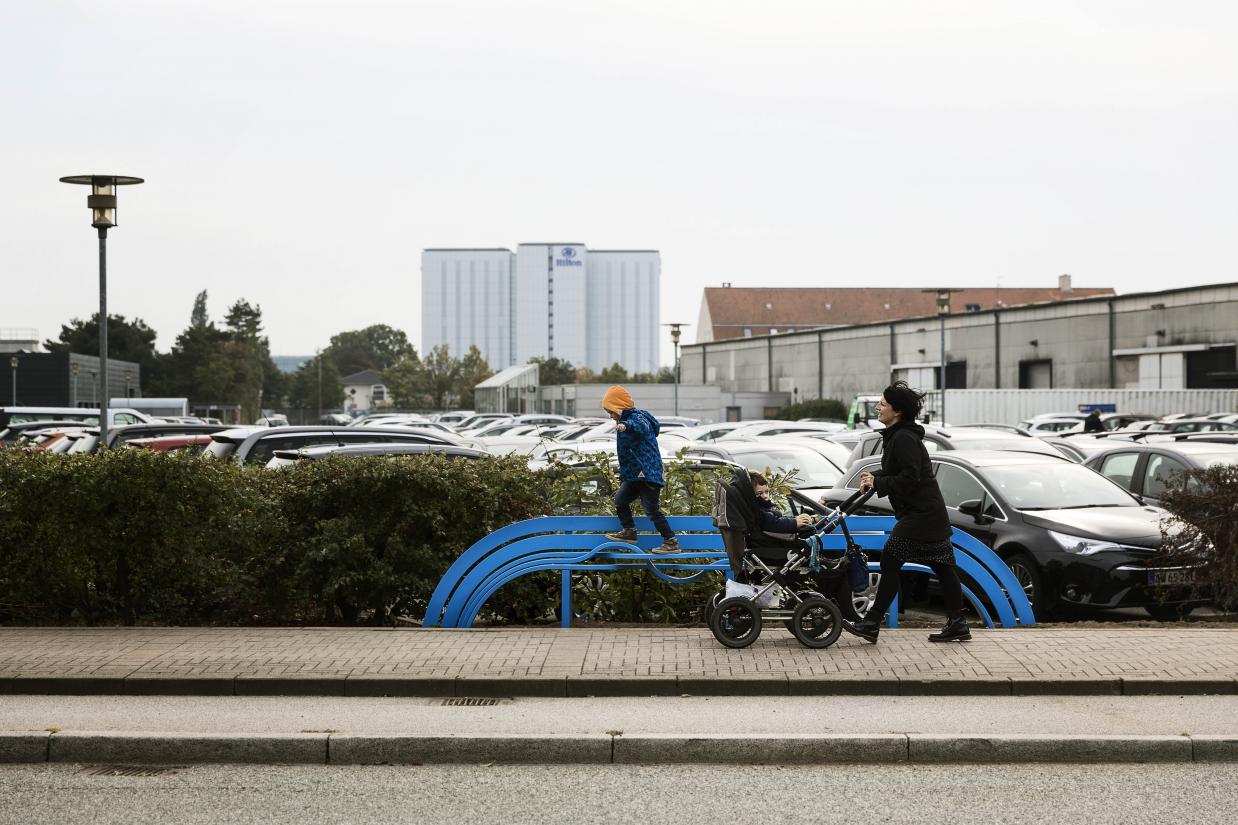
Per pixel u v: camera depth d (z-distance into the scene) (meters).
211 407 88.06
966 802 5.87
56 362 71.56
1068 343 57.94
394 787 6.16
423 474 10.34
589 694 7.78
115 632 9.41
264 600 10.74
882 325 72.25
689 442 23.27
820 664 8.24
